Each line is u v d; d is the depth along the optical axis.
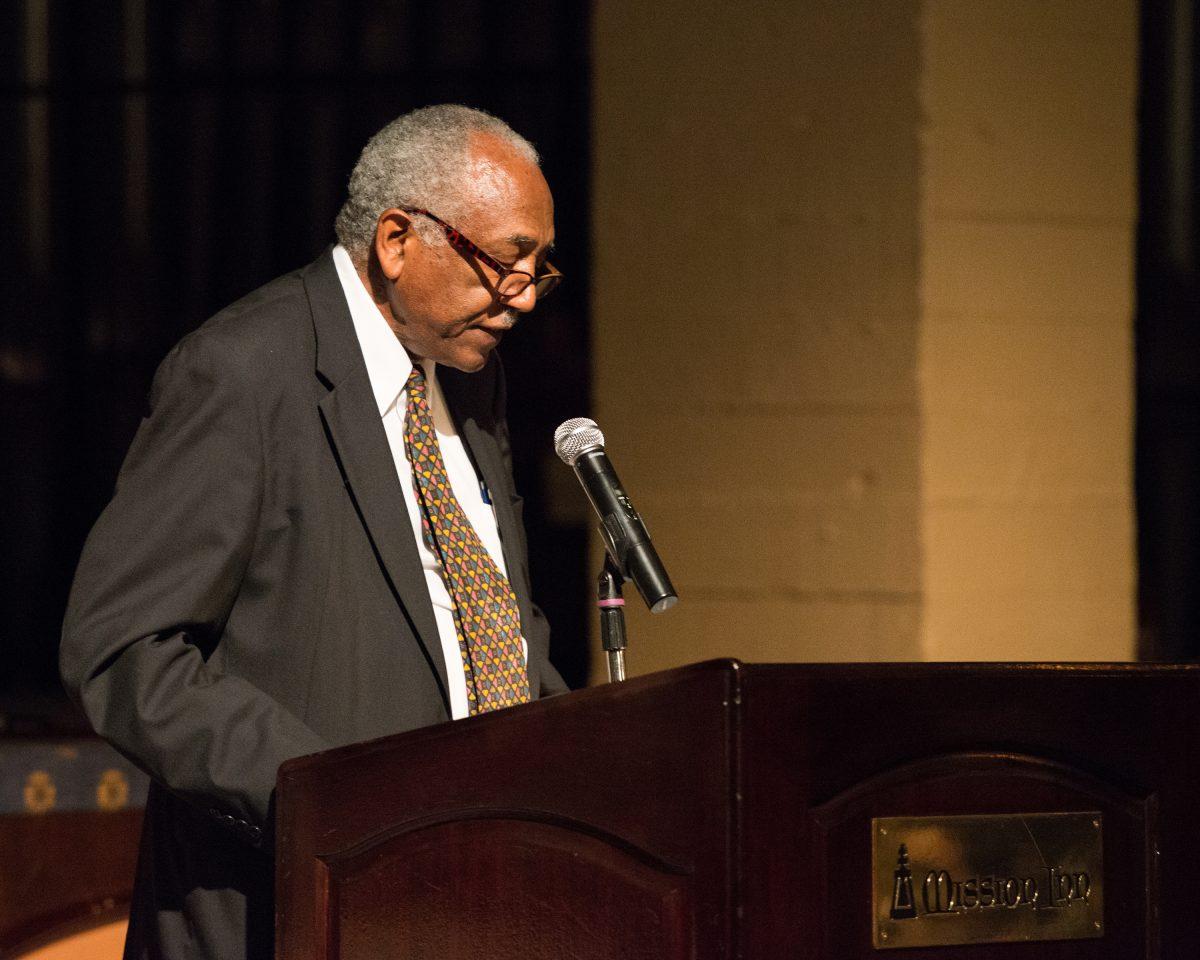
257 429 6.49
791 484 13.02
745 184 13.18
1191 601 18.02
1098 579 13.19
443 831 5.48
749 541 13.16
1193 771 5.69
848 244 12.86
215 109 19.91
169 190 20.09
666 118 13.43
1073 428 13.09
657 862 5.15
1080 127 13.07
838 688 5.19
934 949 5.28
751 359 13.17
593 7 13.72
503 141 6.89
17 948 10.12
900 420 12.69
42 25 20.06
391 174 6.84
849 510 12.84
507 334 18.52
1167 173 17.56
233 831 6.14
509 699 6.88
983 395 12.82
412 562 6.68
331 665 6.52
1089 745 5.56
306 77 19.62
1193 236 17.64
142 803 11.63
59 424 20.50
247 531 6.43
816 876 5.12
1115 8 13.15
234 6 19.77
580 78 18.78
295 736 6.12
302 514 6.56
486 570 6.98
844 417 12.88
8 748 11.43
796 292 13.02
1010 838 5.41
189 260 20.12
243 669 6.53
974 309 12.77
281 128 19.75
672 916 5.11
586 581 17.97
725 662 5.04
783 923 5.07
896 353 12.70
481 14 19.05
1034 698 5.48
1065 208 13.04
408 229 6.76
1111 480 13.24
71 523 20.55
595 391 13.71
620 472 13.61
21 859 11.32
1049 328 13.01
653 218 13.49
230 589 6.45
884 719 5.25
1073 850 5.51
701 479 13.32
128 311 20.28
